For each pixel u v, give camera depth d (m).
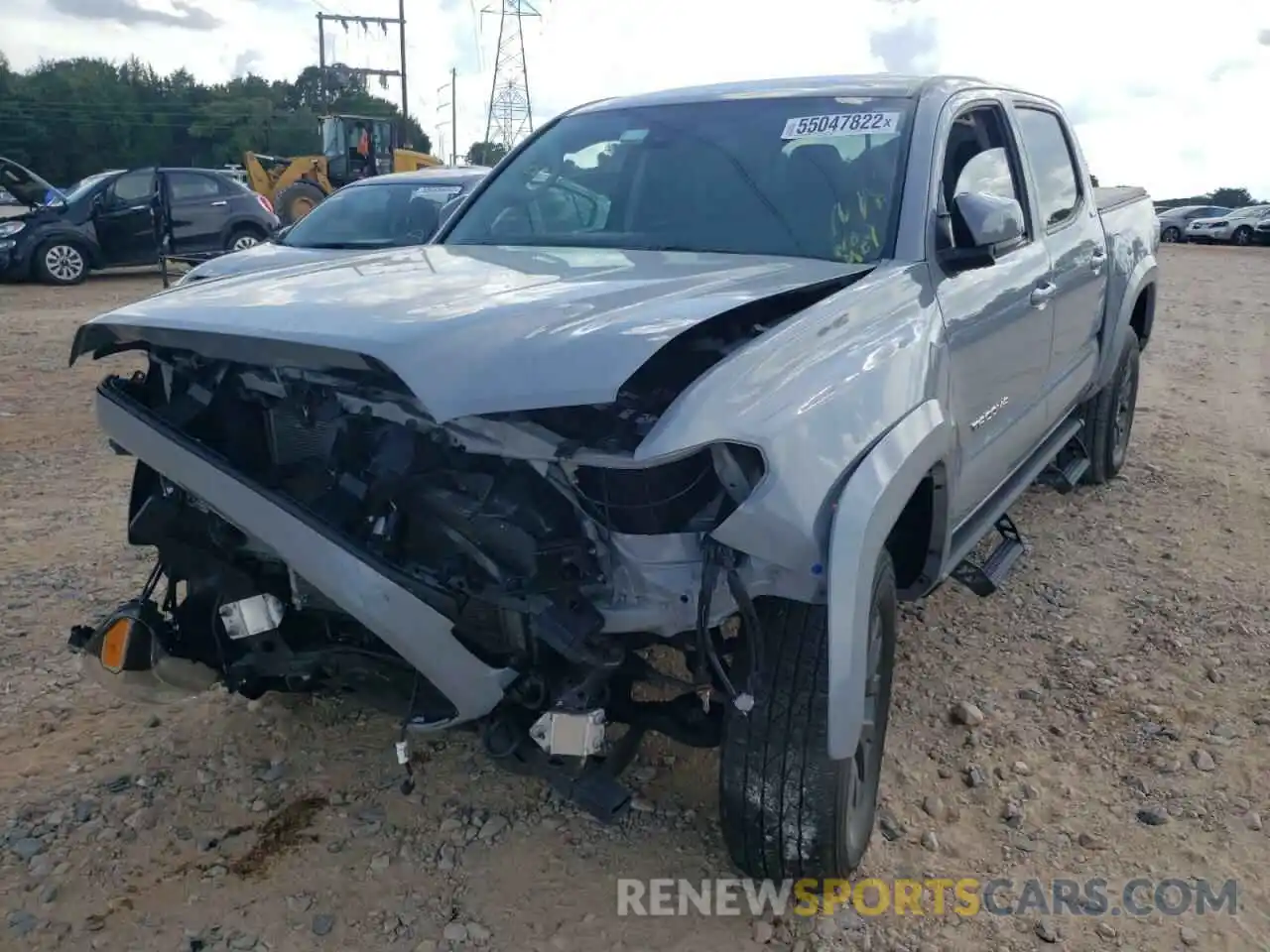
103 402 2.91
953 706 3.85
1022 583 4.89
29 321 13.12
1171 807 3.31
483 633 2.55
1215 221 35.16
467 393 2.35
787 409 2.50
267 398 2.88
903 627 4.45
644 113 4.28
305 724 3.72
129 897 2.90
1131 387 6.28
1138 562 5.15
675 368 2.65
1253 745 3.63
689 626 2.50
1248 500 6.07
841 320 2.85
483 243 4.00
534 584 2.47
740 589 2.44
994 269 3.78
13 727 3.68
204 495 2.69
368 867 3.03
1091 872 3.04
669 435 2.33
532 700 2.59
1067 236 4.73
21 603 4.62
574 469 2.50
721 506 2.47
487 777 3.43
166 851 3.09
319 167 24.27
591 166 4.10
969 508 3.77
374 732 3.68
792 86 4.20
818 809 2.68
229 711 3.80
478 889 2.96
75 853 3.07
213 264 8.80
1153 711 3.83
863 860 3.07
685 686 2.73
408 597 2.47
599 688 2.61
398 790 3.37
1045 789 3.40
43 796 3.31
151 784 3.38
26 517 5.81
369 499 2.59
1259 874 3.03
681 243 3.65
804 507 2.43
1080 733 3.71
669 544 2.48
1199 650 4.28
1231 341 11.98
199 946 2.74
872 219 3.49
